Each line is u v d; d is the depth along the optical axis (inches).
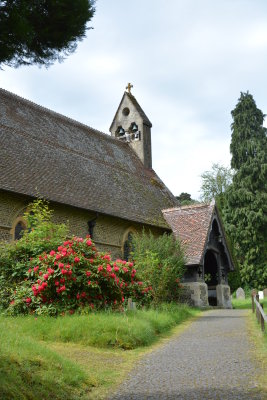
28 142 798.5
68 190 761.6
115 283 456.8
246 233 1503.4
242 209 1523.1
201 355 330.6
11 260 481.7
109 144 1115.3
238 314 677.3
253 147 1590.8
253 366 285.6
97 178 895.1
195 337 426.3
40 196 668.1
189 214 994.1
